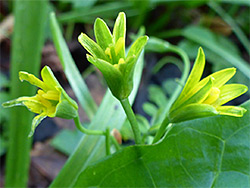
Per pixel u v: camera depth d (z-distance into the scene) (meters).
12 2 0.18
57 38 0.09
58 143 0.14
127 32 0.19
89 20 0.18
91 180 0.06
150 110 0.13
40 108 0.05
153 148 0.06
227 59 0.16
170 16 0.21
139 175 0.06
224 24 0.21
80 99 0.09
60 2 0.18
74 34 0.18
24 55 0.10
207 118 0.06
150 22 0.19
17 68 0.10
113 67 0.05
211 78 0.05
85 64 0.18
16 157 0.10
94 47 0.05
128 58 0.05
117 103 0.09
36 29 0.10
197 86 0.05
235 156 0.06
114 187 0.06
